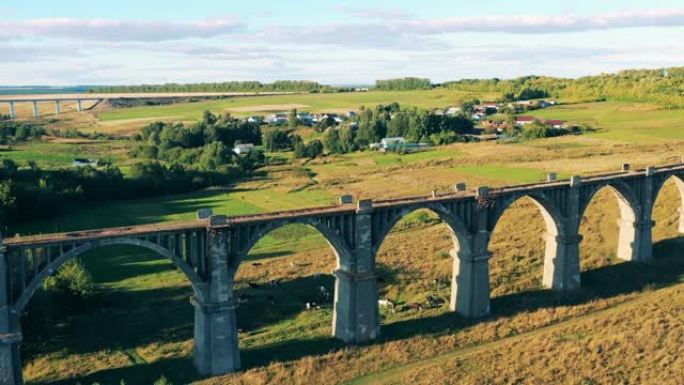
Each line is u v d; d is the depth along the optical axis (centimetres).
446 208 6250
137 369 5381
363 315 5891
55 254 4672
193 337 6066
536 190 6800
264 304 6856
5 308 4503
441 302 6931
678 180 8781
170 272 8156
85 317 6488
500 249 8712
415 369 5366
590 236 9062
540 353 5550
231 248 5300
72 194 12144
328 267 8200
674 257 8125
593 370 5172
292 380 5191
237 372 5312
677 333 5738
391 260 8350
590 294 7031
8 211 10388
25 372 5328
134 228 5081
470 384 5044
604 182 7431
